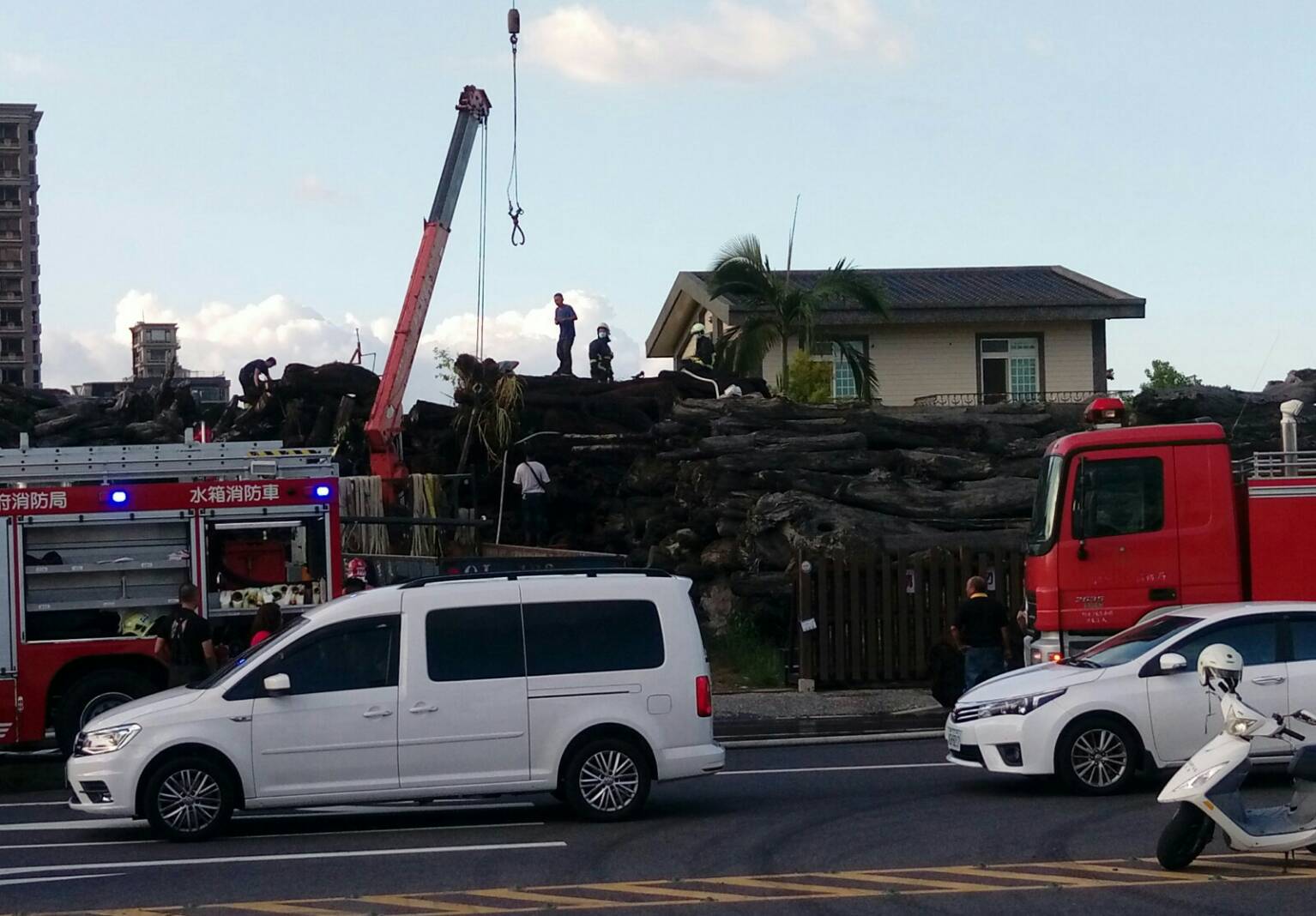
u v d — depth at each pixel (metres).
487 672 12.04
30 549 16.09
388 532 25.66
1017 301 38.09
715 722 19.31
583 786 12.05
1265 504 16.12
